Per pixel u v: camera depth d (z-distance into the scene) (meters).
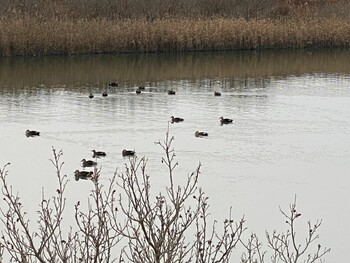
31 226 16.30
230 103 33.75
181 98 35.06
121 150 24.62
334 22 55.44
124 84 39.38
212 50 52.72
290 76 42.94
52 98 34.44
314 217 18.48
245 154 24.41
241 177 21.77
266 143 25.89
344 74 43.75
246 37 53.06
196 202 19.08
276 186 20.98
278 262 15.40
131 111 31.41
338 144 25.95
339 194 20.39
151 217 8.15
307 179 21.78
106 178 21.05
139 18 53.72
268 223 17.89
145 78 41.62
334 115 30.98
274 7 58.50
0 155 23.80
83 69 44.16
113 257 14.66
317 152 24.86
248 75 43.31
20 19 47.34
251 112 31.55
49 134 26.83
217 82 40.53
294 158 24.08
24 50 47.12
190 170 22.30
